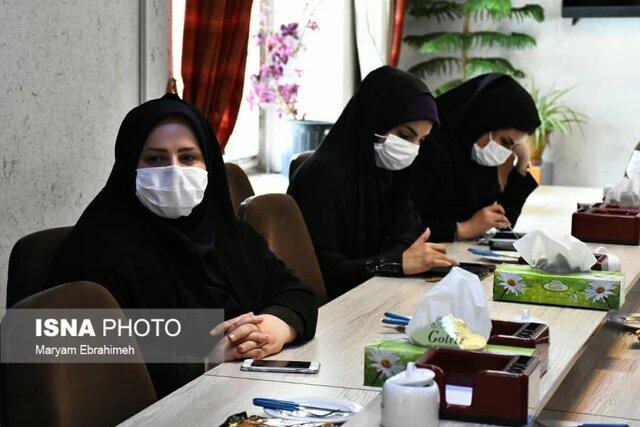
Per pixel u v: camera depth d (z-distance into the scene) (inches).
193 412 73.6
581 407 88.5
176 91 170.6
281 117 255.3
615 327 116.0
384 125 140.7
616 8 314.2
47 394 69.2
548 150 332.2
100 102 152.6
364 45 292.4
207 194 104.1
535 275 106.1
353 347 91.9
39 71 138.4
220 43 185.8
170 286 98.9
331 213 138.5
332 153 142.9
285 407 73.2
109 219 98.4
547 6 326.6
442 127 171.2
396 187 149.3
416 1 329.7
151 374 93.0
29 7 135.3
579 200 270.8
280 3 267.9
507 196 185.3
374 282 121.0
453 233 152.6
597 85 324.8
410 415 63.4
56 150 143.6
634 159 163.0
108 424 75.4
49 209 143.3
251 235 109.1
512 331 82.1
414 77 143.2
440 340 76.7
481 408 65.9
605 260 114.7
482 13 333.7
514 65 331.9
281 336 90.7
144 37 161.5
